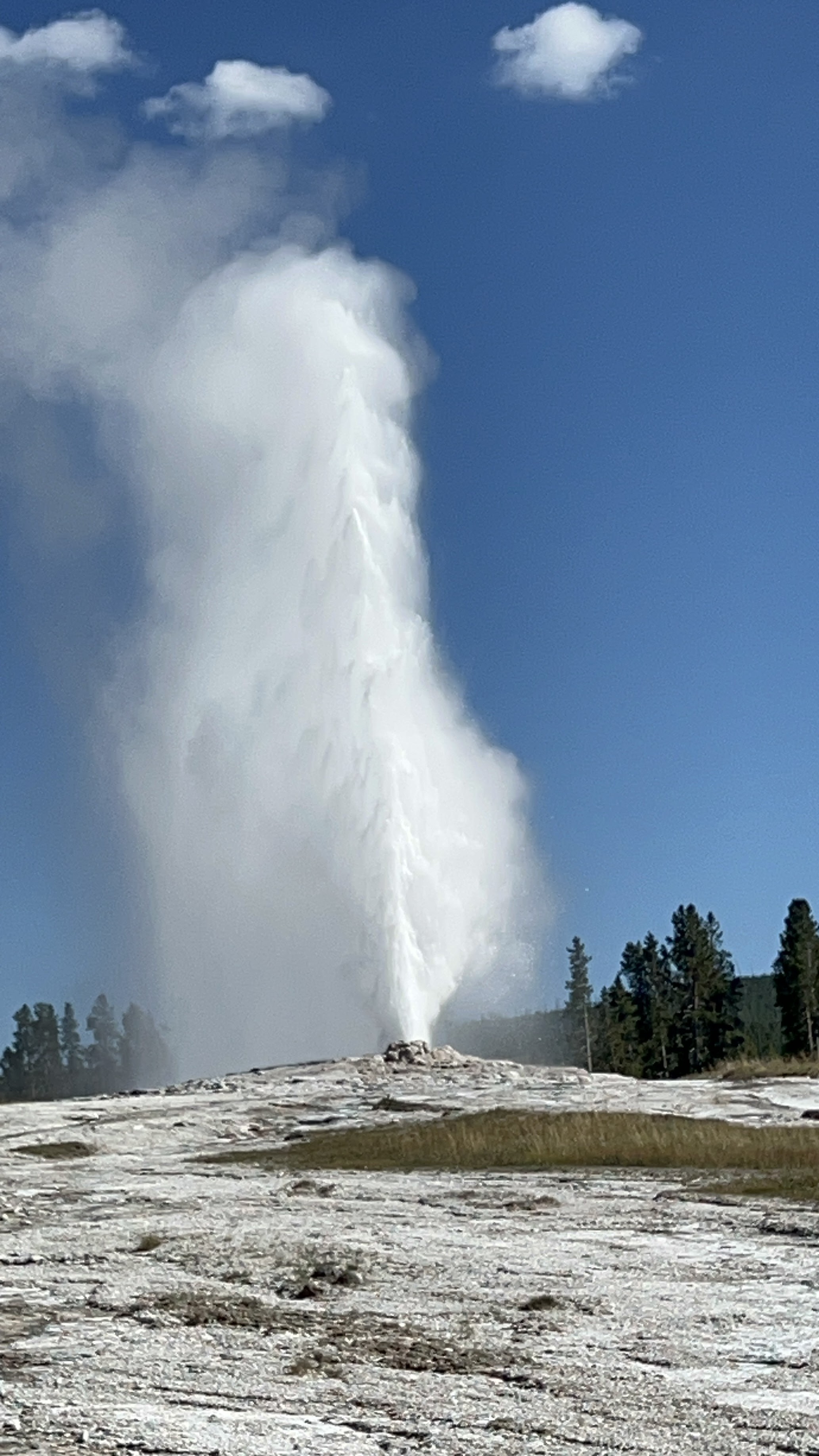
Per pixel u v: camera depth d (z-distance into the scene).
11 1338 16.30
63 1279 19.97
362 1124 43.66
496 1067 58.56
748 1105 44.66
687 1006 115.56
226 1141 41.94
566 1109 44.06
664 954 119.19
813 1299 18.06
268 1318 17.20
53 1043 134.00
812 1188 27.27
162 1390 13.88
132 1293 18.78
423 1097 48.75
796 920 105.88
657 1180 29.61
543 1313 17.41
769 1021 151.50
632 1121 38.59
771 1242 22.17
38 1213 27.80
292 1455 11.87
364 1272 19.97
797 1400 13.62
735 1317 17.12
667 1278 19.58
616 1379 14.38
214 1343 15.94
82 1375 14.45
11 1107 53.31
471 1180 30.67
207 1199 28.64
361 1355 15.34
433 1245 22.22
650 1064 116.06
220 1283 19.45
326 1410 13.27
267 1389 13.95
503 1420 12.94
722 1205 25.95
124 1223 25.56
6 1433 12.24
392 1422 12.90
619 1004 116.00
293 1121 45.31
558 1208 26.22
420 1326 16.77
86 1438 12.16
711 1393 13.88
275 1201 28.02
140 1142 42.09
